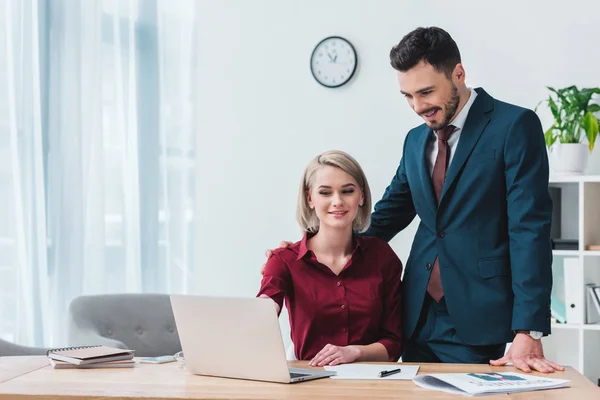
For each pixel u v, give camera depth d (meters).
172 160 4.89
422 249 2.49
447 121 2.31
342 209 2.38
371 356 2.33
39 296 4.22
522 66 4.04
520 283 2.20
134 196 4.73
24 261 4.17
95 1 4.50
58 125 4.33
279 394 1.80
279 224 4.36
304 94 4.33
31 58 4.23
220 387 1.89
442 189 2.37
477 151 2.32
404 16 4.19
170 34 4.91
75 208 4.36
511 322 2.30
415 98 2.29
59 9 4.36
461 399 1.74
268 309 1.91
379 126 4.23
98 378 2.03
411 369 2.10
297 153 4.34
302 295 2.43
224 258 4.43
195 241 4.56
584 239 3.64
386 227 2.72
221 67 4.45
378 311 2.44
